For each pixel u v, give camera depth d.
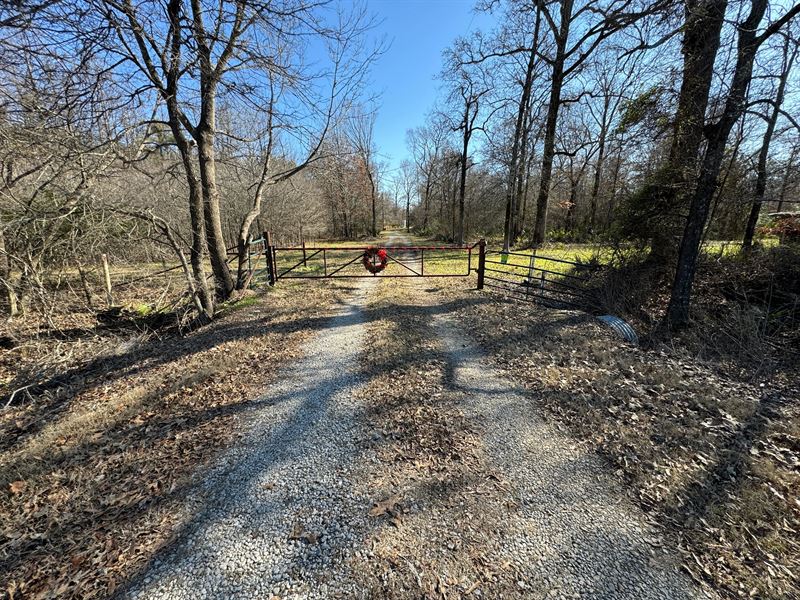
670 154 6.74
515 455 3.15
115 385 4.77
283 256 19.66
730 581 2.02
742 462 2.90
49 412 4.23
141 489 2.83
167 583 2.07
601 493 2.71
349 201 34.84
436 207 36.84
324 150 11.83
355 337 6.11
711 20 5.52
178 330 7.04
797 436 3.22
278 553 2.25
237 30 6.80
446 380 4.51
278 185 18.09
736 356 5.03
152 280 12.27
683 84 6.13
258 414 3.87
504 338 5.83
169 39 6.19
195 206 7.28
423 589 2.02
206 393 4.34
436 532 2.39
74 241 6.34
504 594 1.99
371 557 2.22
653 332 5.93
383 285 10.33
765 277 6.33
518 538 2.34
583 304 7.54
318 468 3.03
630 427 3.44
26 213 5.79
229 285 8.80
